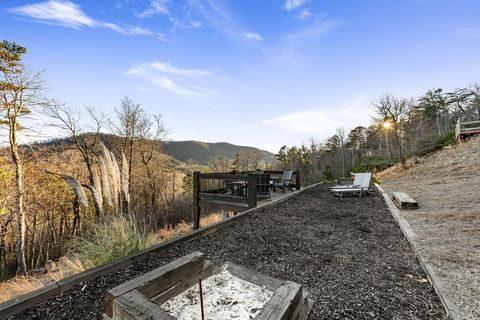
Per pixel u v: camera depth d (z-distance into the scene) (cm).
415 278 203
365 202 593
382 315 150
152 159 1712
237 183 667
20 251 925
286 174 790
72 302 167
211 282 155
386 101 1964
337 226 378
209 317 119
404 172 1296
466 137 1380
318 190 857
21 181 952
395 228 362
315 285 192
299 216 445
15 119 924
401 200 492
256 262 241
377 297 173
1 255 1087
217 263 235
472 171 829
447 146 1445
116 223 322
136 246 291
